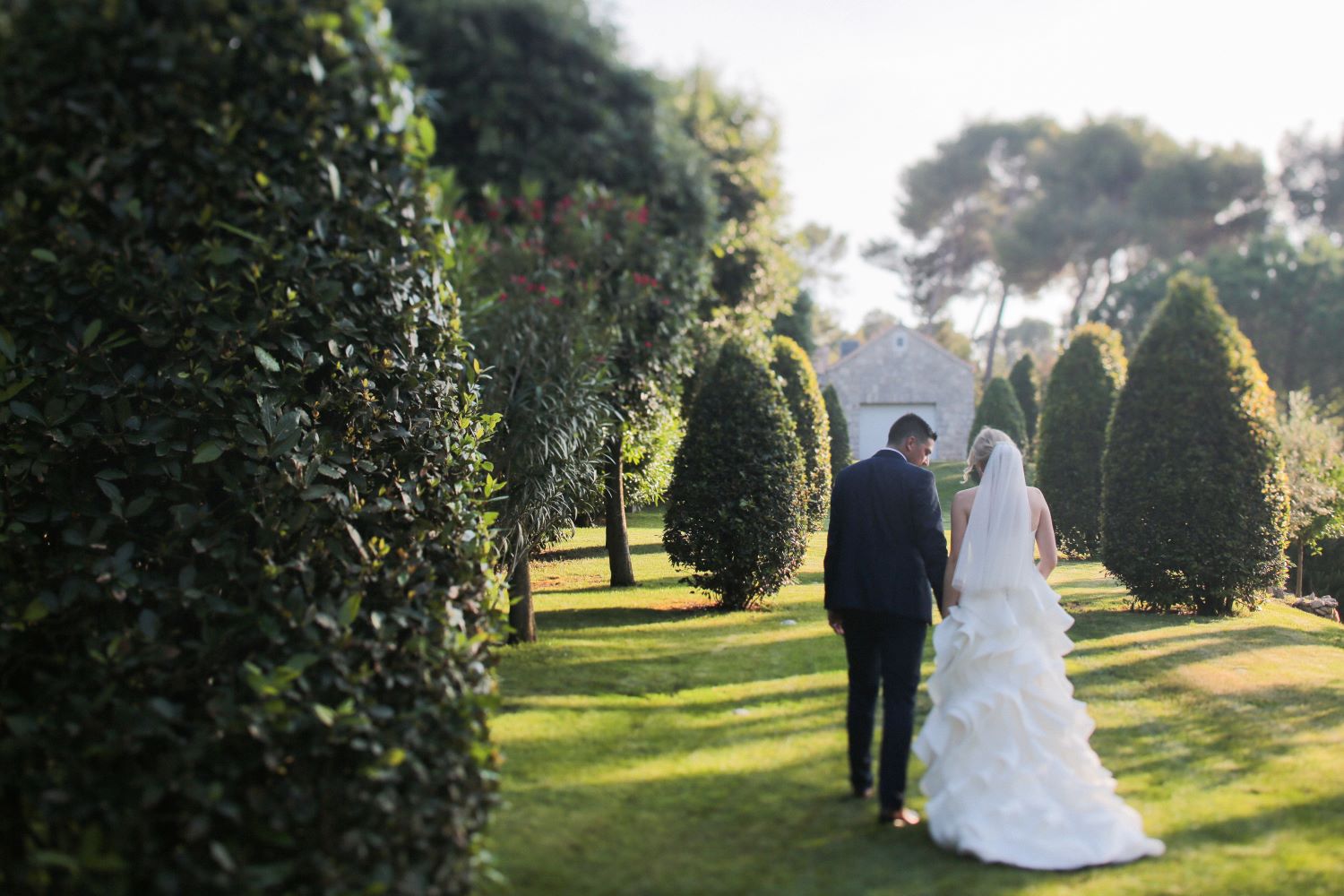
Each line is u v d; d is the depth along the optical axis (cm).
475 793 333
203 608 358
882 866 366
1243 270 3831
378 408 409
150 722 303
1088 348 1489
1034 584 430
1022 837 378
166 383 399
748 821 410
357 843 282
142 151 364
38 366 395
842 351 4631
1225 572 927
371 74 401
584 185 1127
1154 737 541
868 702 438
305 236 398
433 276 440
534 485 718
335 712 315
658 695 614
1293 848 389
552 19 1303
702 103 1370
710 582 956
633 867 361
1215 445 938
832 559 440
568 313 823
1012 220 4762
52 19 341
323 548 379
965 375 3794
